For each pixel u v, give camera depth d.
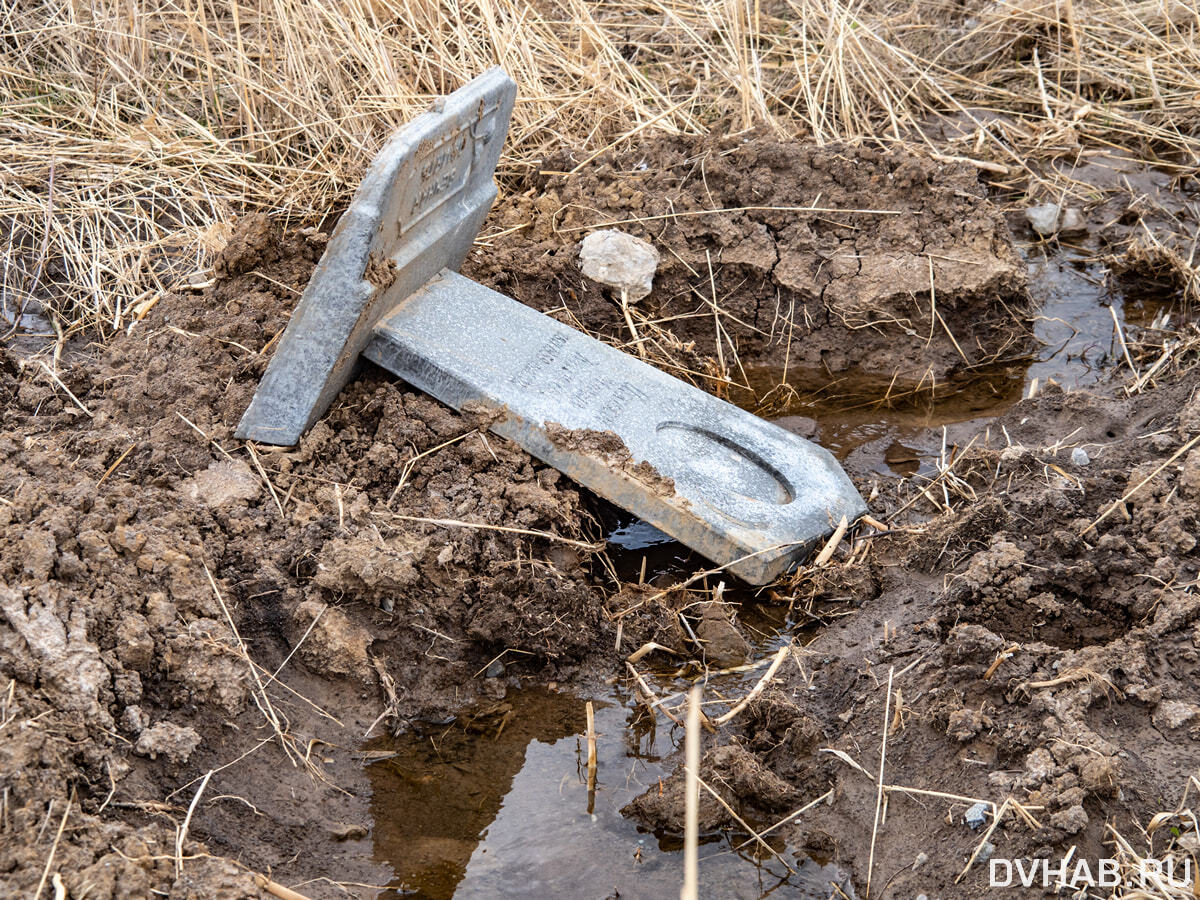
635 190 4.02
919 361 3.93
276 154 4.07
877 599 3.45
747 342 3.95
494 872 3.13
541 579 3.37
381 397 3.53
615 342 3.85
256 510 3.38
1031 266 4.13
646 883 3.13
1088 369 3.89
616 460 3.45
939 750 3.20
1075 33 4.55
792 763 3.24
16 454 3.40
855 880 3.14
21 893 2.95
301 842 3.13
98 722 3.11
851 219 4.01
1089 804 3.10
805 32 4.54
